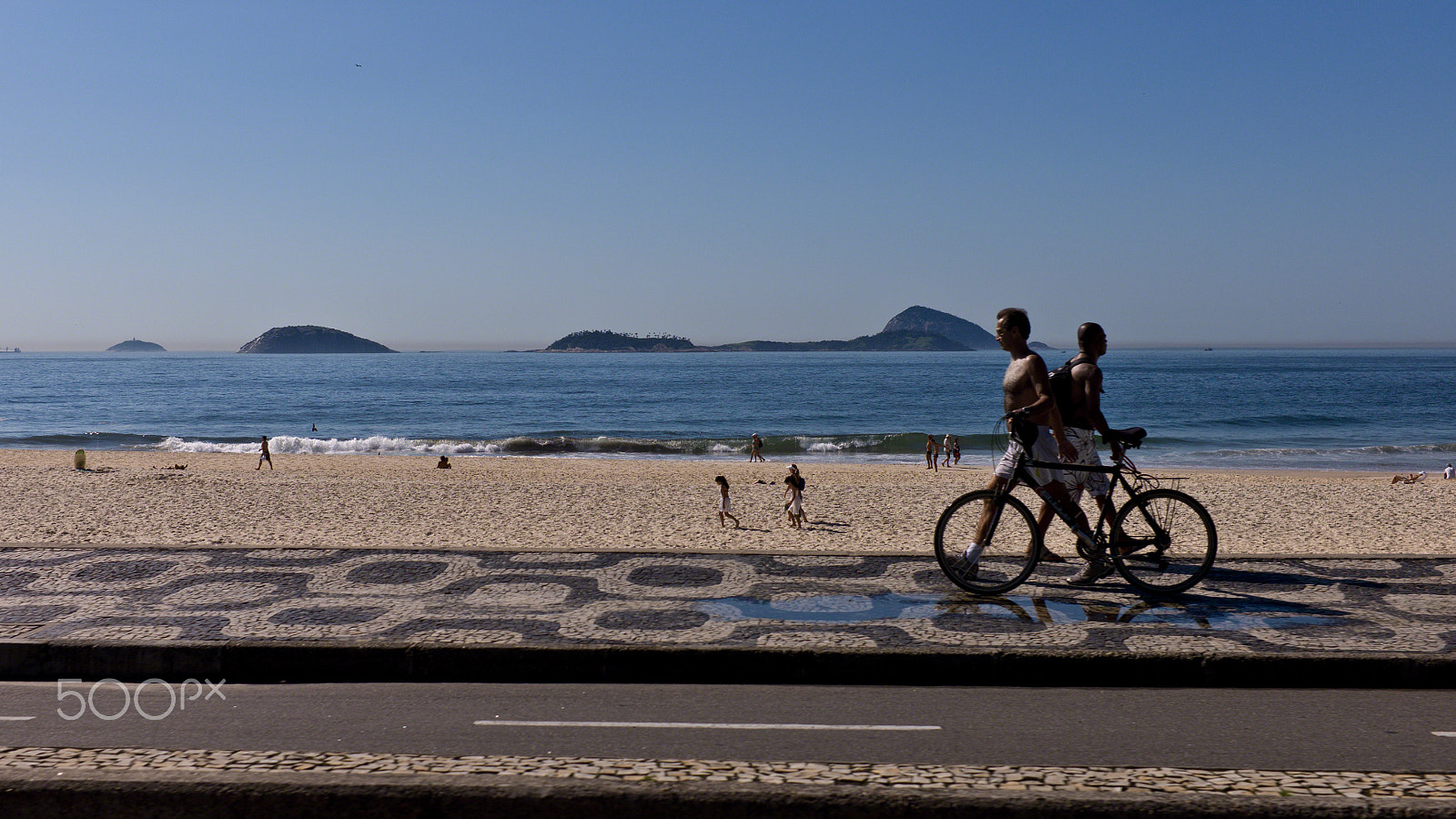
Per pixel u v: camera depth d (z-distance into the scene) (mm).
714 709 4617
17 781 3645
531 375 166875
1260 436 52188
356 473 30844
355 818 3562
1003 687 4988
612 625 5652
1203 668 4996
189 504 15633
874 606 6152
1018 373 6699
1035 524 6555
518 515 14930
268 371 185375
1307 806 3451
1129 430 6770
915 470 33906
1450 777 3727
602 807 3516
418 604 6203
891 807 3482
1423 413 68562
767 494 18594
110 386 119812
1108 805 3463
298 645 5164
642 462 38156
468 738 4184
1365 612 5949
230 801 3574
